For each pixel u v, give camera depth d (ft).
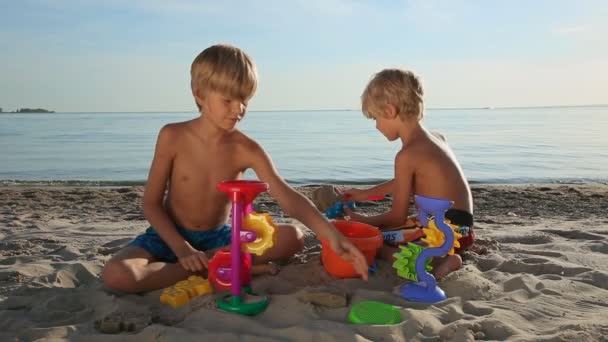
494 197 22.95
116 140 78.28
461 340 6.25
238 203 6.96
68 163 44.80
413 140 9.62
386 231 9.88
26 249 11.86
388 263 9.43
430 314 7.02
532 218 17.62
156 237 8.94
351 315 6.89
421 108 9.64
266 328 6.50
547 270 9.35
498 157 48.24
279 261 9.69
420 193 9.57
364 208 19.72
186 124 8.97
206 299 7.39
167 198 9.29
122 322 6.70
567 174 36.70
